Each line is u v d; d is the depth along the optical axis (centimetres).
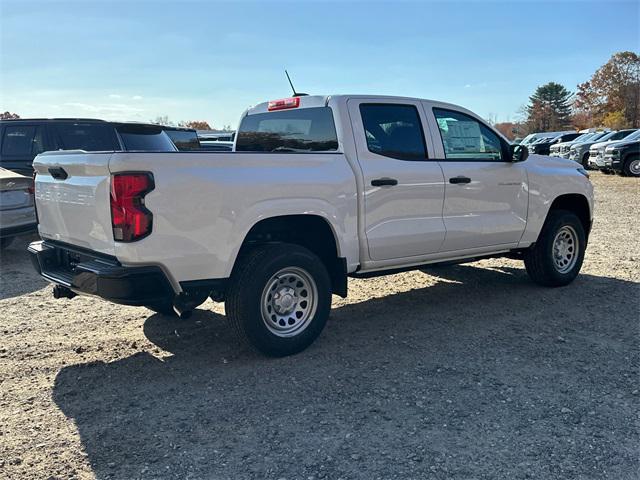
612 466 302
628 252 853
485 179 574
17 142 918
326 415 361
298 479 294
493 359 449
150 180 379
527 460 308
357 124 496
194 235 399
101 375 428
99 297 394
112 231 383
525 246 629
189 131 1160
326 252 489
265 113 576
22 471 303
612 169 2222
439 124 552
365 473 298
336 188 466
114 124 938
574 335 501
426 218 532
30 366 446
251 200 421
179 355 467
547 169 640
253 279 429
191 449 324
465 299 623
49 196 455
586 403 373
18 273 772
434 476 295
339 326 537
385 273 528
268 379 416
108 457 317
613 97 7269
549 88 8944
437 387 399
